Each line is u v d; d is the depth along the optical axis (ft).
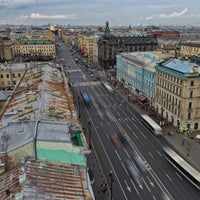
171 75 284.41
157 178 187.32
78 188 96.84
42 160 111.96
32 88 208.23
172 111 289.53
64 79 267.39
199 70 276.62
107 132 268.21
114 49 621.31
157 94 324.60
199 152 224.12
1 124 145.59
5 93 279.49
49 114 148.46
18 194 85.87
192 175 184.44
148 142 245.65
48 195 89.15
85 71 620.49
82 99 390.42
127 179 186.09
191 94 263.90
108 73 585.63
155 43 638.12
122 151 227.40
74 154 116.78
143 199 165.27
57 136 120.57
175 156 213.46
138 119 306.14
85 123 291.58
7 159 110.83
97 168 199.31
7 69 370.12
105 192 171.53
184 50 648.38
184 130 265.54
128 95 403.54
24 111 151.84
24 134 122.31
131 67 424.05
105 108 347.77
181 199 165.17
